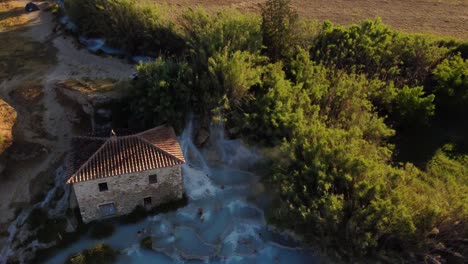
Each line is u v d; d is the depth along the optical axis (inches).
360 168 1160.8
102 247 1226.0
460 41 1844.2
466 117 1619.1
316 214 1091.9
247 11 2321.6
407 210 1048.8
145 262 1219.9
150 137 1312.7
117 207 1304.1
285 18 1724.9
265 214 1310.3
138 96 1443.2
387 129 1407.5
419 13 2358.5
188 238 1275.8
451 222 1059.3
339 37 1765.5
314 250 1189.1
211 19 1801.2
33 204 1350.9
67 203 1352.1
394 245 1093.1
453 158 1445.6
